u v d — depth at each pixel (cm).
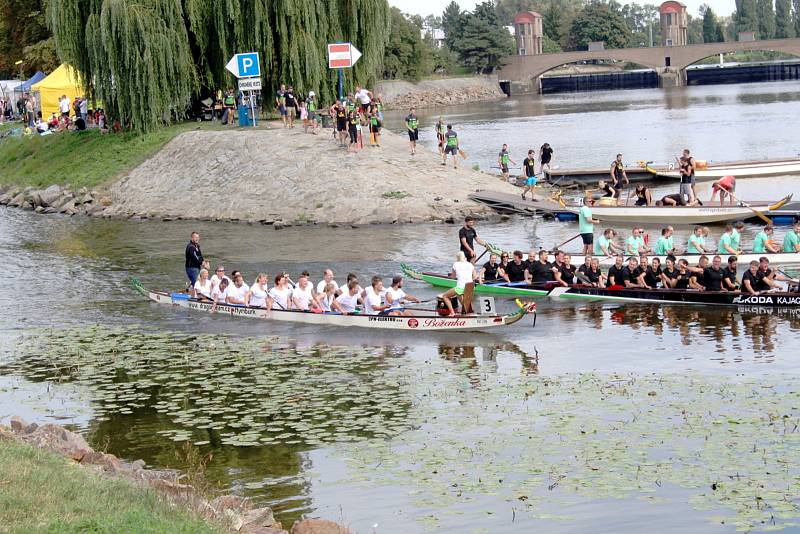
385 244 5628
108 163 7881
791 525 2045
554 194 7019
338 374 3300
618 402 2881
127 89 7819
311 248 5619
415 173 6956
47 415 2947
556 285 4316
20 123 10800
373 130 7456
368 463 2480
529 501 2212
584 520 2105
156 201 7256
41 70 12194
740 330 3678
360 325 3950
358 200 6506
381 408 2917
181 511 1845
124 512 1755
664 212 6072
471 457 2494
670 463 2394
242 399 3047
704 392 2941
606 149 10625
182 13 7869
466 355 3494
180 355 3594
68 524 1659
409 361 3438
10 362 3566
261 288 4184
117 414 2942
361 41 8331
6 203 8144
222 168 7275
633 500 2195
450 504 2214
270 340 3778
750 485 2247
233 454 2577
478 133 13425
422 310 4003
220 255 5547
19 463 1950
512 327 3875
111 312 4319
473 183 6950
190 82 8012
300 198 6700
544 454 2492
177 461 2534
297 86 7844
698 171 7962
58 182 7956
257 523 1955
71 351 3691
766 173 8175
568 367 3297
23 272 5331
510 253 4941
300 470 2450
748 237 5538
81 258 5678
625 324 3853
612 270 4266
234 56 7506
